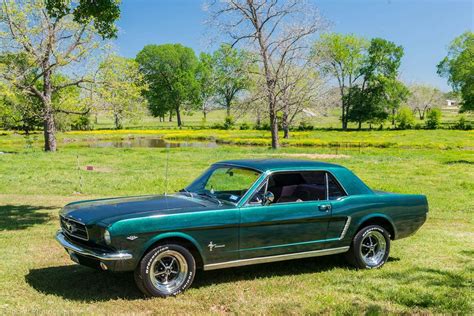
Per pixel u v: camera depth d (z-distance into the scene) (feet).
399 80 297.33
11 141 174.40
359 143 160.66
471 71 244.42
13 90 105.60
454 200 50.19
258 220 18.94
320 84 161.58
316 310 16.19
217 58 258.37
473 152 133.28
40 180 60.23
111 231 16.43
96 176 66.28
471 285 19.54
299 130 268.21
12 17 102.37
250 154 116.78
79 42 108.88
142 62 326.65
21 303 16.21
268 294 17.92
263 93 131.44
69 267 21.07
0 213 37.19
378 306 16.58
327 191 21.25
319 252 20.81
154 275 17.15
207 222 17.90
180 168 80.84
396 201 22.49
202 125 312.29
